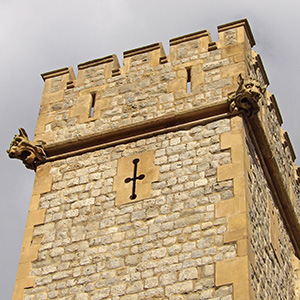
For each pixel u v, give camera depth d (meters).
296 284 19.28
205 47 19.22
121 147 18.16
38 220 17.61
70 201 17.69
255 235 16.47
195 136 17.62
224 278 15.26
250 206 16.56
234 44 19.06
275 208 19.02
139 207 16.92
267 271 16.83
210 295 15.16
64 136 19.03
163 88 18.84
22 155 18.80
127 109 18.88
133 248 16.36
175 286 15.51
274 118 20.94
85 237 16.95
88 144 18.53
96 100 19.33
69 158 18.47
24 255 17.16
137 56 19.75
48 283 16.59
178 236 16.14
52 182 18.19
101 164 18.05
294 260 19.66
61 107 19.61
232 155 17.00
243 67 18.59
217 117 17.70
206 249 15.76
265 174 18.48
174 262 15.81
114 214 17.05
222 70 18.64
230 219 16.03
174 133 17.86
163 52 19.77
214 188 16.61
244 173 16.67
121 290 15.89
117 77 19.56
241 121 17.48
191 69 18.92
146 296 15.61
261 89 17.66
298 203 21.95
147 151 17.80
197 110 17.91
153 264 15.95
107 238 16.73
